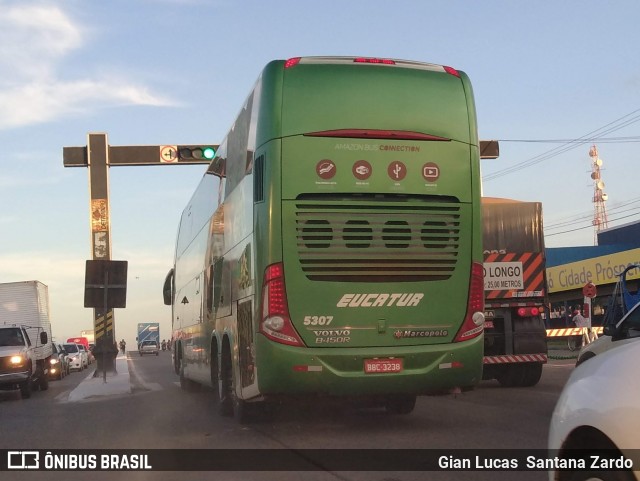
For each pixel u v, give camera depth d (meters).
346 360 8.48
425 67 9.32
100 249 26.19
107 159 26.23
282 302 8.48
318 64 8.96
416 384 8.67
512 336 14.54
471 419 10.42
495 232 14.74
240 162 10.33
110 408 14.31
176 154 26.20
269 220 8.56
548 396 13.02
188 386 18.38
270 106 8.76
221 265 12.05
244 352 9.58
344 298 8.58
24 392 19.45
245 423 10.48
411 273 8.76
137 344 77.69
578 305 38.38
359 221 8.68
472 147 9.14
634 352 4.10
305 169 8.62
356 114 8.79
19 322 25.48
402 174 8.80
